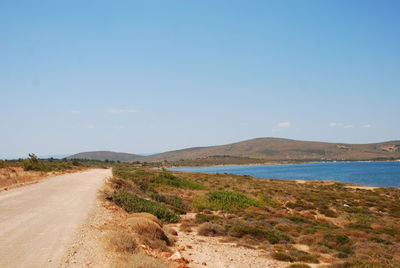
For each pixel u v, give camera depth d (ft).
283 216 85.15
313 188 195.31
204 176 246.06
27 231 35.50
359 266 39.06
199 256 40.75
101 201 65.21
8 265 24.41
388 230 71.72
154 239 41.88
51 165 199.31
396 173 392.47
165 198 95.35
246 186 170.91
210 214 84.99
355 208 108.06
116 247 31.45
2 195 65.77
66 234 34.76
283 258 43.73
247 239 55.21
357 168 565.53
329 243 54.70
